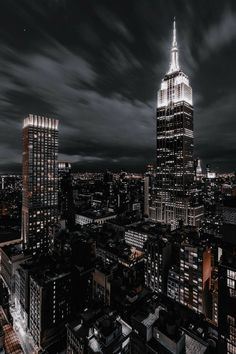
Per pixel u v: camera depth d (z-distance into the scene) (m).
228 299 57.47
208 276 105.81
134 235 195.62
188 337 69.75
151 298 105.69
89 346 70.19
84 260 152.88
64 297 116.19
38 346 107.31
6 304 145.88
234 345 55.75
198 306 103.00
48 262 140.75
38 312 108.69
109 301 111.44
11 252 177.88
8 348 105.31
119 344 70.19
